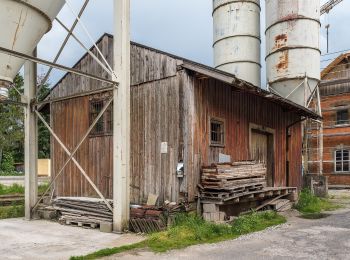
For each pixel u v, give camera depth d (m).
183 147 9.27
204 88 10.11
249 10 18.94
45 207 10.61
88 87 11.65
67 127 12.19
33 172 10.58
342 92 25.94
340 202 15.63
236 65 18.61
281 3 19.39
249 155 12.28
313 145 26.89
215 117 10.48
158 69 9.96
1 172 30.98
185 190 9.17
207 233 7.79
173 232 7.61
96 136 11.29
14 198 15.77
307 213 11.83
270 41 20.02
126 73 8.62
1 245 7.22
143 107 10.22
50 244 7.28
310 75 18.97
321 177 18.22
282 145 14.87
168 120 9.63
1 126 28.92
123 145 8.48
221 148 10.70
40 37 9.16
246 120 12.21
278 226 9.16
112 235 8.10
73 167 11.88
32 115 10.62
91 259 6.14
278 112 14.73
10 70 8.76
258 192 10.52
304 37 19.00
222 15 19.12
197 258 6.16
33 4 8.14
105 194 10.88
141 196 10.00
